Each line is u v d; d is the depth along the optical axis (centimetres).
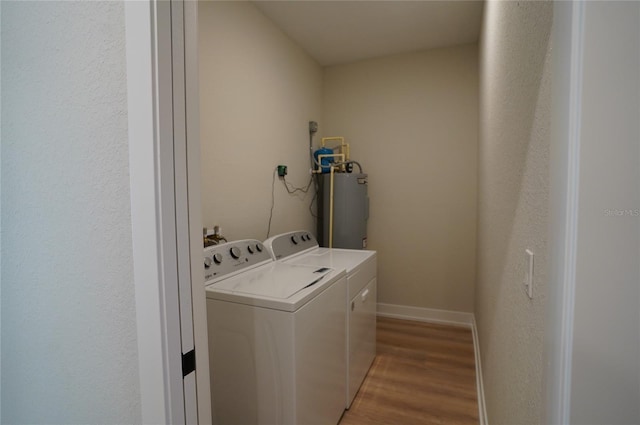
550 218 46
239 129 216
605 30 37
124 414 71
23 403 87
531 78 72
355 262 202
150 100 61
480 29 251
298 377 129
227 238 207
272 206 255
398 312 324
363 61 325
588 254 39
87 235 72
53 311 79
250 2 225
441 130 302
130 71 62
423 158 309
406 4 228
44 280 79
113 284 69
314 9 235
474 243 297
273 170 256
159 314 64
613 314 39
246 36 221
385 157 322
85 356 75
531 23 72
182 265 68
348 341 183
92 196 70
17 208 82
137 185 63
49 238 77
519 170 84
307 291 139
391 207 323
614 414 39
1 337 89
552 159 45
